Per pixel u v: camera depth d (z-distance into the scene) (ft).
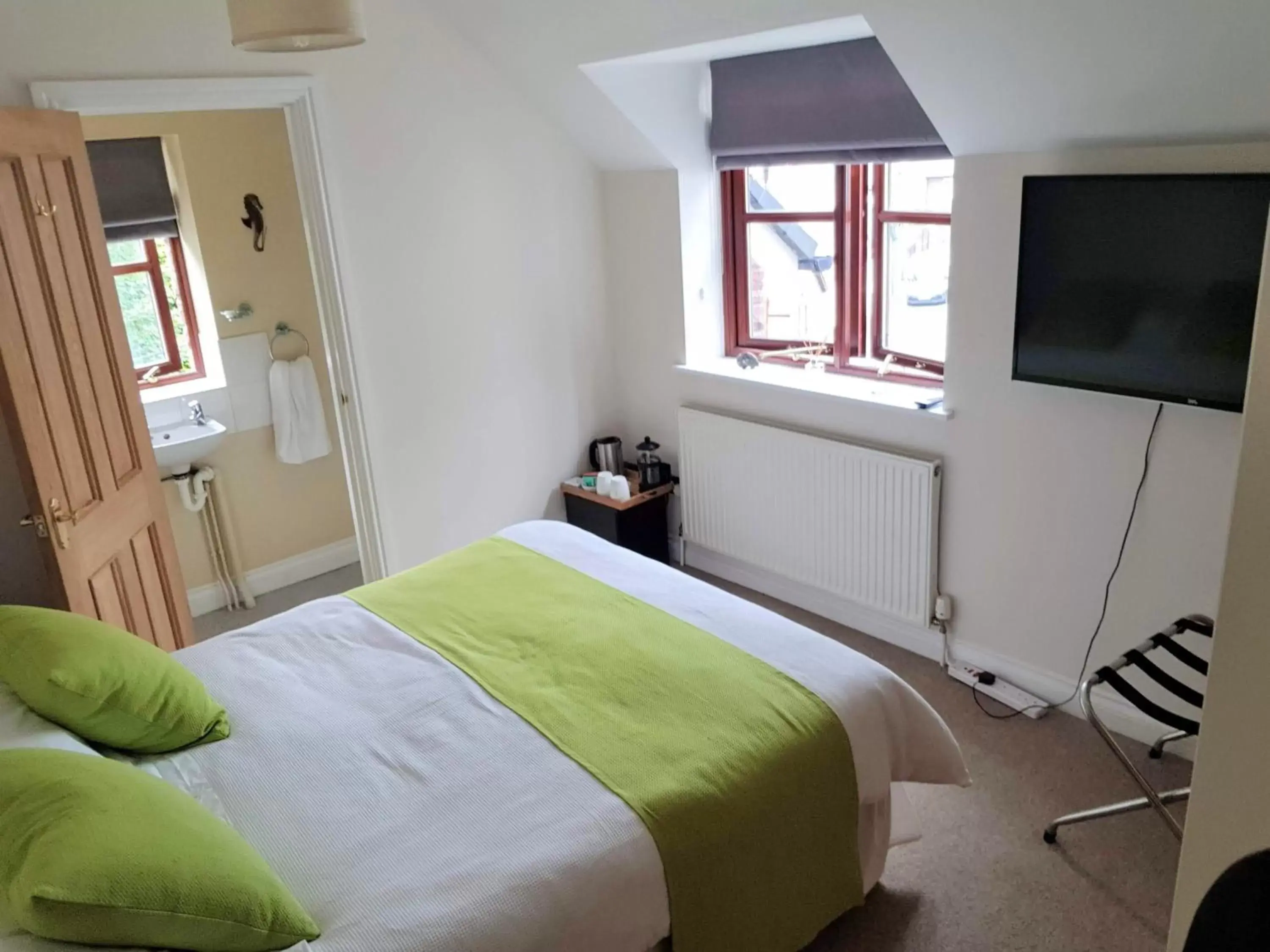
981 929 7.72
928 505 10.80
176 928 4.81
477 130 12.39
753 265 13.47
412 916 5.43
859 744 7.16
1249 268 7.71
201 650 8.41
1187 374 8.30
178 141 12.62
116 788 5.29
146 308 13.48
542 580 9.31
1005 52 8.16
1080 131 8.61
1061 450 9.68
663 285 13.55
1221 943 3.97
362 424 12.15
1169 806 8.87
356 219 11.59
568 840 5.95
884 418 11.23
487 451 13.52
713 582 14.07
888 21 8.51
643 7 9.86
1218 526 8.73
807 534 12.34
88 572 9.16
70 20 9.43
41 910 4.42
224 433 13.12
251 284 13.48
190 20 10.06
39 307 8.72
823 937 7.72
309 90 10.89
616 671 7.66
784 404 12.35
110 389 9.93
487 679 7.70
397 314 12.18
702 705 7.15
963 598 11.03
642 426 14.70
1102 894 7.99
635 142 12.58
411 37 11.56
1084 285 8.77
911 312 11.84
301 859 5.91
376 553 12.72
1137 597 9.47
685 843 6.13
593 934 5.74
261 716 7.39
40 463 8.54
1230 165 7.95
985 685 10.74
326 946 5.26
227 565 14.06
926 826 8.84
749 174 13.04
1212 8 6.82
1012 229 9.48
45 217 8.89
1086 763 9.55
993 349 9.95
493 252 12.92
